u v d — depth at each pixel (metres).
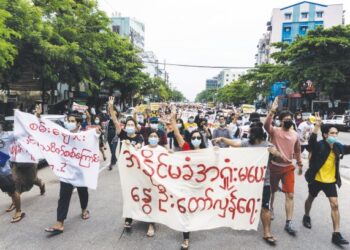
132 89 37.56
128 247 4.46
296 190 8.06
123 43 30.89
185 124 9.31
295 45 35.72
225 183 4.90
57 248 4.38
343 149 5.00
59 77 18.56
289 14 72.25
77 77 19.59
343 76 33.28
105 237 4.78
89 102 32.75
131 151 4.96
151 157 4.96
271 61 73.81
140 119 12.71
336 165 4.99
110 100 6.15
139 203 4.96
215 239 4.82
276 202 6.87
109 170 9.72
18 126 5.62
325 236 5.05
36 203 6.26
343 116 32.03
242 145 5.25
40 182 6.72
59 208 4.95
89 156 5.46
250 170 4.88
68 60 16.23
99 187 7.66
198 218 4.82
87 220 5.45
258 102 74.69
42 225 5.16
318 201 7.06
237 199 4.91
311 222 5.68
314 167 5.07
